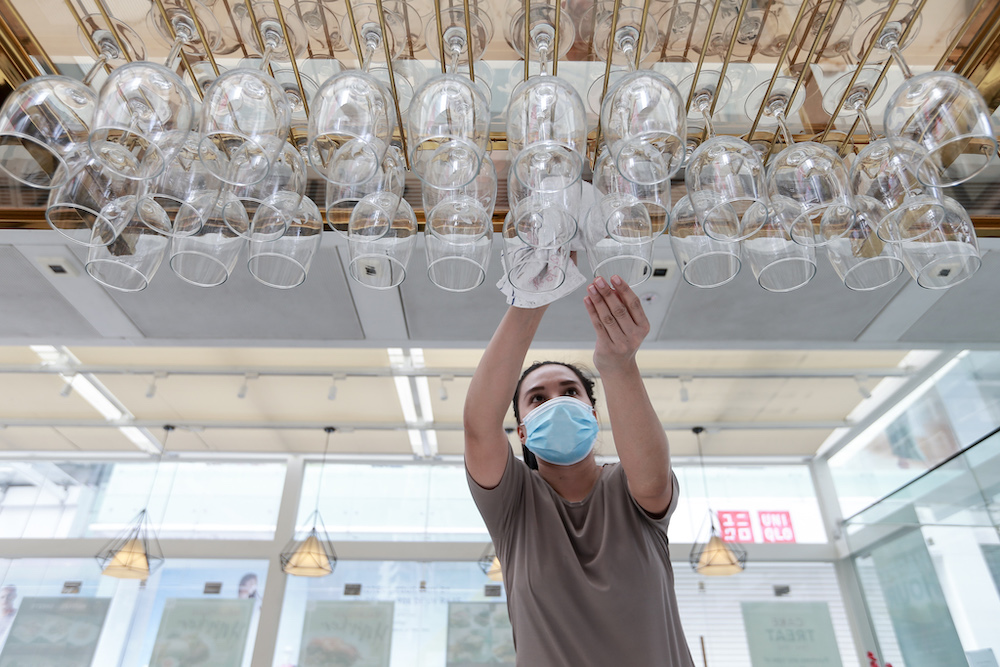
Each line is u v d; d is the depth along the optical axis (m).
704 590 6.20
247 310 2.31
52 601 5.79
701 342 2.55
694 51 1.14
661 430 1.07
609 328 0.96
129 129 0.78
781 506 6.57
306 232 1.02
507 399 1.09
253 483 6.54
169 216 1.12
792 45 1.12
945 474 4.66
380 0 0.96
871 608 6.01
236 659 5.62
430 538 6.32
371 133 0.81
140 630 5.72
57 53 1.19
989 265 2.10
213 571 6.01
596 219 0.91
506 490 1.11
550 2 1.04
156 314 2.33
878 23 1.06
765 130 1.28
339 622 5.83
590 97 1.16
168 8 1.01
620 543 1.05
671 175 0.86
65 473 6.45
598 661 0.95
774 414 5.77
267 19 1.02
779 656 5.87
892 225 1.03
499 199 1.50
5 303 2.23
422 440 6.21
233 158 0.80
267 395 5.41
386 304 2.29
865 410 5.63
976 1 1.13
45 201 1.73
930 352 4.70
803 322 2.43
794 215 0.94
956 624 4.99
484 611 5.95
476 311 2.32
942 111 0.86
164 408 5.62
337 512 6.41
